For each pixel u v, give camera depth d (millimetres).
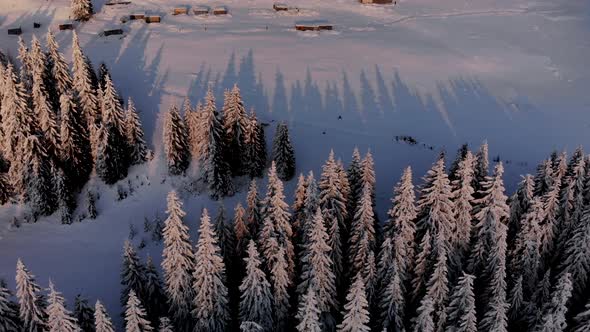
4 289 36219
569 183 48094
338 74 88875
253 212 46312
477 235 45188
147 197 62000
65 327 33000
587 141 76688
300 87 83938
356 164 50188
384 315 39125
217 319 40094
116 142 61219
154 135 68875
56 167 58875
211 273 38625
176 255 39344
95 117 62188
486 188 49406
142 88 79812
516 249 44531
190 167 63938
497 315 36031
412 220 45719
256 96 80500
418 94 85312
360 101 81812
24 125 56812
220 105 77250
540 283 41281
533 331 38406
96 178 62969
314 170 65250
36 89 59969
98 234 58312
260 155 62156
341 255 44375
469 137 75562
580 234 42750
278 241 42562
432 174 44312
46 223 59062
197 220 59219
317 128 73750
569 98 88750
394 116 79000
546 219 46000
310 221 43625
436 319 39812
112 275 53344
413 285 42844
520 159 71438
